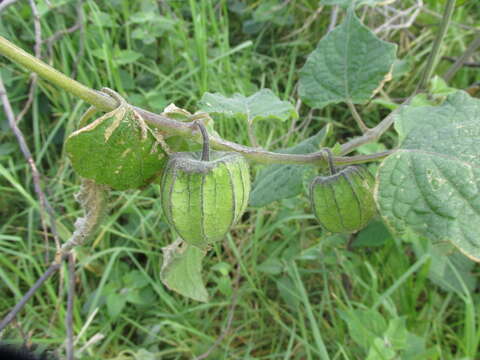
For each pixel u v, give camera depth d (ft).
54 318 1.13
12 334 1.07
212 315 1.21
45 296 1.23
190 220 0.52
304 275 1.31
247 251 1.32
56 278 1.24
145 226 1.32
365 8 1.39
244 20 1.80
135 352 1.17
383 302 1.12
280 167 0.93
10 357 0.94
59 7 1.47
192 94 1.41
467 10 1.60
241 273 1.25
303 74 0.91
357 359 1.15
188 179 0.51
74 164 0.52
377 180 0.56
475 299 1.22
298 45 1.68
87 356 1.11
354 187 0.66
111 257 1.20
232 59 1.68
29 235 1.24
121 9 1.61
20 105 1.46
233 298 1.21
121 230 1.37
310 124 1.57
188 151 0.58
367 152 1.21
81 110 1.39
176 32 1.52
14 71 1.37
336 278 1.25
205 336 1.14
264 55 1.71
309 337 1.20
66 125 1.45
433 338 1.21
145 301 1.21
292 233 1.28
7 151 1.39
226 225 0.53
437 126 0.59
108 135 0.48
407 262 1.27
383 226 1.20
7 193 1.36
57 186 1.33
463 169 0.54
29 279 1.16
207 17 1.70
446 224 0.52
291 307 1.20
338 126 1.57
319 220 0.70
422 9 1.35
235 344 1.21
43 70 0.46
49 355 0.99
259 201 0.92
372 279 1.17
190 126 0.54
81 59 1.42
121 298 1.17
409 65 1.10
